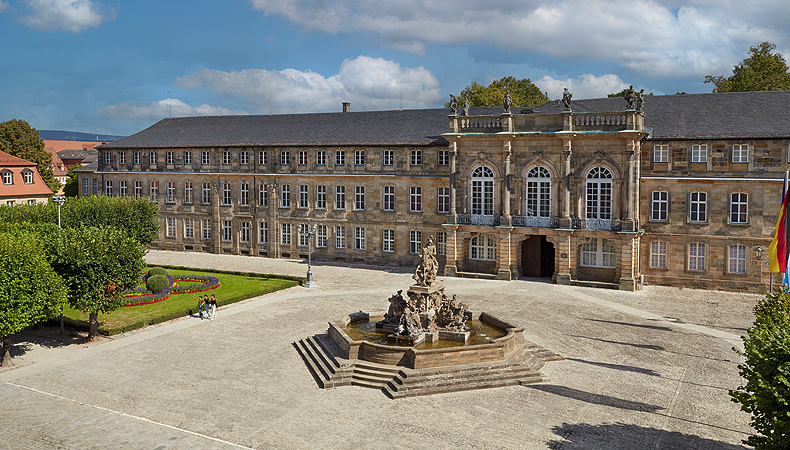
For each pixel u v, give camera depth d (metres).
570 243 57.56
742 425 26.59
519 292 54.44
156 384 32.03
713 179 54.91
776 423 19.05
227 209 80.88
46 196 88.94
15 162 86.25
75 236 40.50
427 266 37.75
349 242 73.31
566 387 31.38
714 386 31.39
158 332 42.31
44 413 28.25
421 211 68.31
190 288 55.59
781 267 36.47
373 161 70.62
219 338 40.69
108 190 90.75
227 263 73.25
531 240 62.44
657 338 40.09
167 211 85.62
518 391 30.88
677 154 56.66
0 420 27.45
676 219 57.00
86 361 36.00
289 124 80.94
